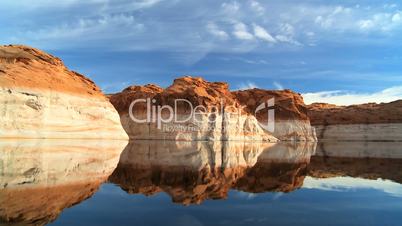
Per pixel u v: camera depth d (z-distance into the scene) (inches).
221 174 816.3
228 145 2662.4
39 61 2330.2
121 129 2701.8
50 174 682.2
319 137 5221.5
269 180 741.3
